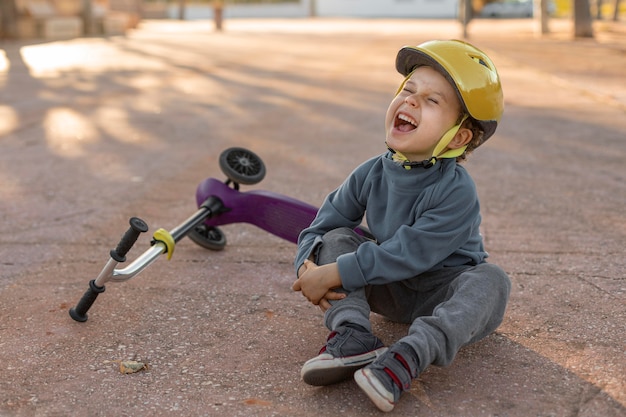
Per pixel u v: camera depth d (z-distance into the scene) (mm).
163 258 3182
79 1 22391
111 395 2039
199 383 2107
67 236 3494
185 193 4258
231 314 2607
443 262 2229
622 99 8039
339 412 1947
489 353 2297
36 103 8125
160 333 2447
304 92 8922
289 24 34531
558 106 7660
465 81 2068
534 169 4852
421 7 45531
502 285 2111
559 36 20688
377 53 15438
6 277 2973
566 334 2439
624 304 2689
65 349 2328
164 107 7766
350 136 6031
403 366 1891
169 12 43500
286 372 2178
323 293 2105
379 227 2244
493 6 39250
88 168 4895
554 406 1988
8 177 4656
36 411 1956
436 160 2148
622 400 2016
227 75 11047
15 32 19375
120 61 13648
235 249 3316
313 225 2363
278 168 4871
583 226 3646
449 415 1938
